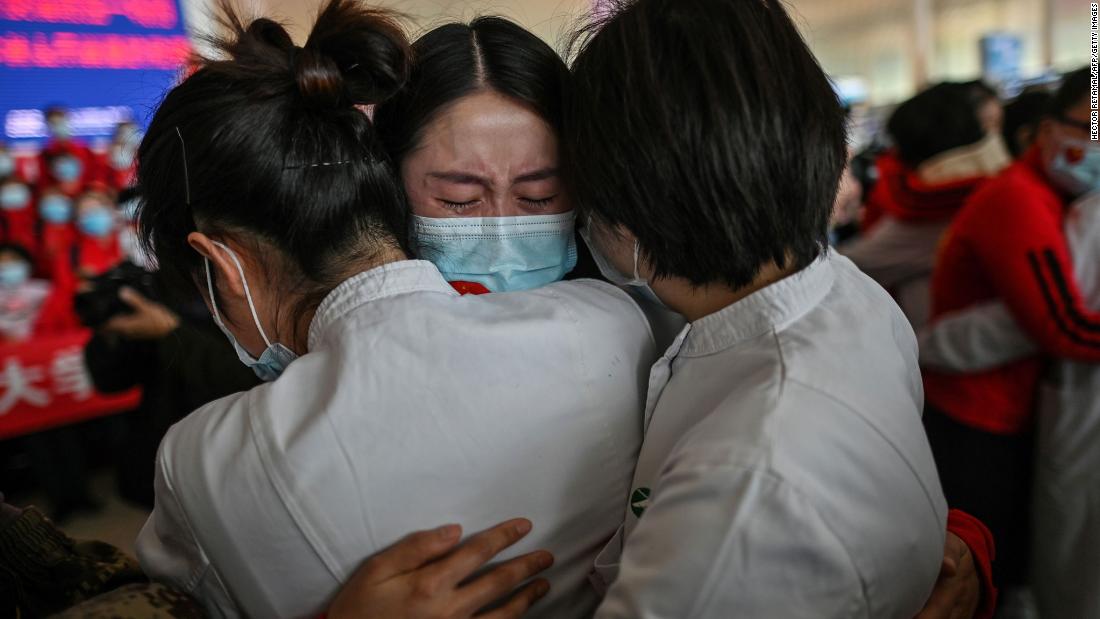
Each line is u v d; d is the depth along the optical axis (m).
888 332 0.69
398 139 0.78
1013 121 2.02
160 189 0.75
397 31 0.72
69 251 2.91
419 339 0.65
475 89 0.76
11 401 2.60
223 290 0.76
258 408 0.65
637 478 0.69
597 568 0.69
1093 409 1.40
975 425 1.58
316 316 0.70
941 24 5.06
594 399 0.70
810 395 0.58
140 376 1.78
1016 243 1.43
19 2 3.59
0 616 0.68
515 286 0.83
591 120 0.65
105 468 3.25
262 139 0.68
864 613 0.56
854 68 5.26
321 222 0.69
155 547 0.72
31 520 0.74
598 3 0.71
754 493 0.53
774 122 0.60
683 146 0.60
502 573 0.63
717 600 0.54
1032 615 1.76
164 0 3.84
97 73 3.77
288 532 0.62
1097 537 1.41
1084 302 1.42
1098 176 1.42
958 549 0.78
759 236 0.62
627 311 0.78
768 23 0.62
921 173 1.97
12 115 3.64
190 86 0.73
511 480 0.66
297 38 0.90
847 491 0.56
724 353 0.66
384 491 0.62
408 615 0.59
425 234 0.80
